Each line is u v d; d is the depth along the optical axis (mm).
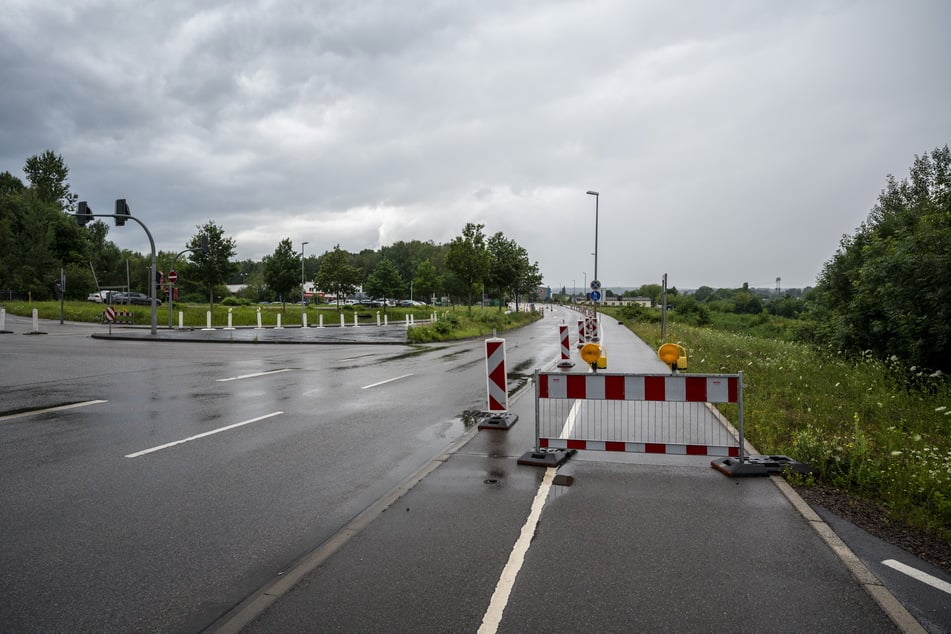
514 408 9555
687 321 50062
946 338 11242
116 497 5227
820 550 4047
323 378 13445
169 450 6898
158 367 15172
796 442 6375
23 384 11984
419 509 4859
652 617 3199
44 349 19016
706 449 5977
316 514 4848
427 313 64500
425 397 10859
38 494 5297
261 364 16281
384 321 50781
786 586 3543
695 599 3387
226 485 5590
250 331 33031
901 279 12008
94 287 62594
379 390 11688
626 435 7570
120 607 3350
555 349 22750
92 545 4195
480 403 10219
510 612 3250
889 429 6930
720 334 25172
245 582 3662
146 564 3900
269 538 4344
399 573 3715
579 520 4613
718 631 3062
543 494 5238
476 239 40594
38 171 89875
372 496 5316
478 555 3979
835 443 6250
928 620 3164
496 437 7492
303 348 22281
